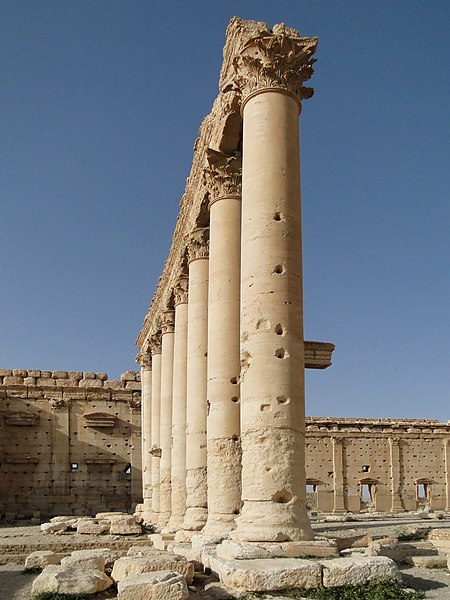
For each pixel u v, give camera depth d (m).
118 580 14.22
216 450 20.56
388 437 63.81
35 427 54.12
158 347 42.75
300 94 18.36
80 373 56.59
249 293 16.41
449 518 45.91
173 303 37.16
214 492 20.22
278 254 16.41
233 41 19.47
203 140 25.72
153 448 39.00
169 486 35.28
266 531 14.52
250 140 17.42
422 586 13.47
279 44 17.61
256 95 17.62
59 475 53.69
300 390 15.95
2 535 33.91
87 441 55.09
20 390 54.72
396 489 62.56
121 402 56.72
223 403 20.88
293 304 16.30
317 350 32.59
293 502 15.02
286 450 15.29
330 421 63.34
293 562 13.05
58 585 13.74
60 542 27.66
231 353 21.34
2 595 15.45
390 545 17.59
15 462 52.88
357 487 62.28
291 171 17.11
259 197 16.80
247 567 12.71
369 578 12.59
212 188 22.97
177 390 31.25
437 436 64.88
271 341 15.89
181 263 31.62
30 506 52.47
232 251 22.17
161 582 12.10
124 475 55.25
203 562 15.82
